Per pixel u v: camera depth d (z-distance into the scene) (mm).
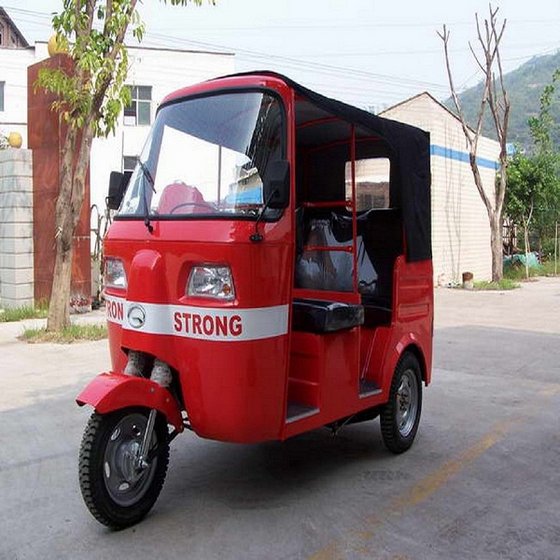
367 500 4645
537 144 29266
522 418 6727
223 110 4520
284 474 5129
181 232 4141
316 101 4551
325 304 4777
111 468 4062
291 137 4316
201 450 5664
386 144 5973
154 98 30125
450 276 22391
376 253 5828
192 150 4543
